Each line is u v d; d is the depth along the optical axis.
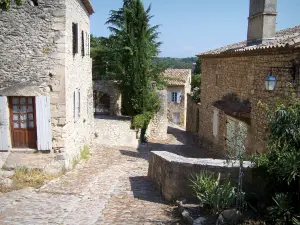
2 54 9.01
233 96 12.89
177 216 5.74
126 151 15.55
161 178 7.39
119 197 7.09
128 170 10.70
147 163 12.59
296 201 4.92
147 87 21.22
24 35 8.95
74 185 8.12
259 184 5.80
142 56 20.53
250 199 5.58
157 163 7.88
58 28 8.95
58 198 6.95
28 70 9.09
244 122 10.90
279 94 8.80
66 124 9.52
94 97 23.81
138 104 20.86
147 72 21.33
